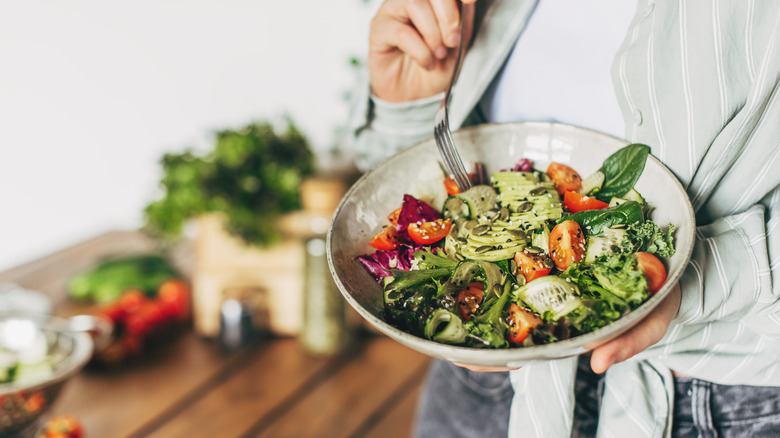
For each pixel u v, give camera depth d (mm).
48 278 1981
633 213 614
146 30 2428
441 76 830
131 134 2576
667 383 734
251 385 1551
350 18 2273
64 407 1445
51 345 1368
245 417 1435
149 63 2475
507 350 500
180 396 1494
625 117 705
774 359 688
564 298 558
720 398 731
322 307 1618
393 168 766
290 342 1736
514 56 831
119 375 1577
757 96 618
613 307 530
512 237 647
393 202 763
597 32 739
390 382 1564
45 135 2541
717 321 702
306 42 2355
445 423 997
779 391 708
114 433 1365
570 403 746
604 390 777
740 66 628
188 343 1722
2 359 1264
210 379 1565
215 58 2449
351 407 1478
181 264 2057
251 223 1621
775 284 639
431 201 767
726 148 651
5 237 2604
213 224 1686
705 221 717
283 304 1729
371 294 664
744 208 702
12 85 2445
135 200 2670
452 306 594
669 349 707
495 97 883
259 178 1637
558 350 497
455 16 702
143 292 1799
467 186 736
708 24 626
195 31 2418
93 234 2355
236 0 2354
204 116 2529
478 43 819
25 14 2379
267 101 2477
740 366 699
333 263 630
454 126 860
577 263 597
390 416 1451
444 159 735
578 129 740
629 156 682
